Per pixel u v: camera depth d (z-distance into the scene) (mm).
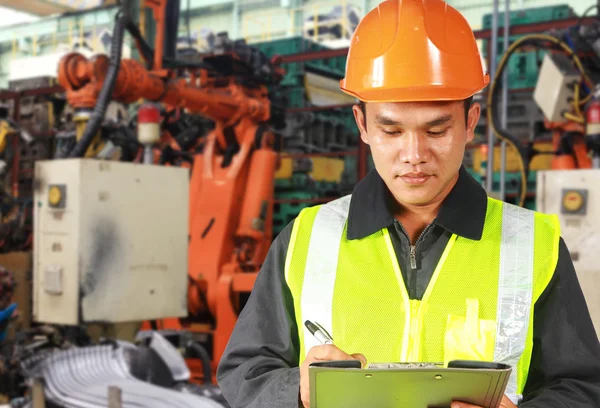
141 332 3480
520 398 1181
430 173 1153
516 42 4891
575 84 4695
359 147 6828
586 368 1173
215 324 5457
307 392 1102
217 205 5465
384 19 1223
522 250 1247
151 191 4051
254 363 1258
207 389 3143
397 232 1295
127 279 3900
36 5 12203
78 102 4359
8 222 5188
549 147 6242
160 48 4938
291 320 1305
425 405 1020
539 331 1213
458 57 1170
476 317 1199
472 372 959
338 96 7422
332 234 1335
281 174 6734
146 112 4559
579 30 4738
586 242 3635
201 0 18484
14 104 8477
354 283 1279
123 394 2863
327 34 15805
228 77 5480
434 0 1233
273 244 1375
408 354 1221
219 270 5336
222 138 5590
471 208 1275
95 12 16844
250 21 17922
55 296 3756
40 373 3049
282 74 5902
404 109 1130
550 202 3746
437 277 1253
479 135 6570
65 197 3727
